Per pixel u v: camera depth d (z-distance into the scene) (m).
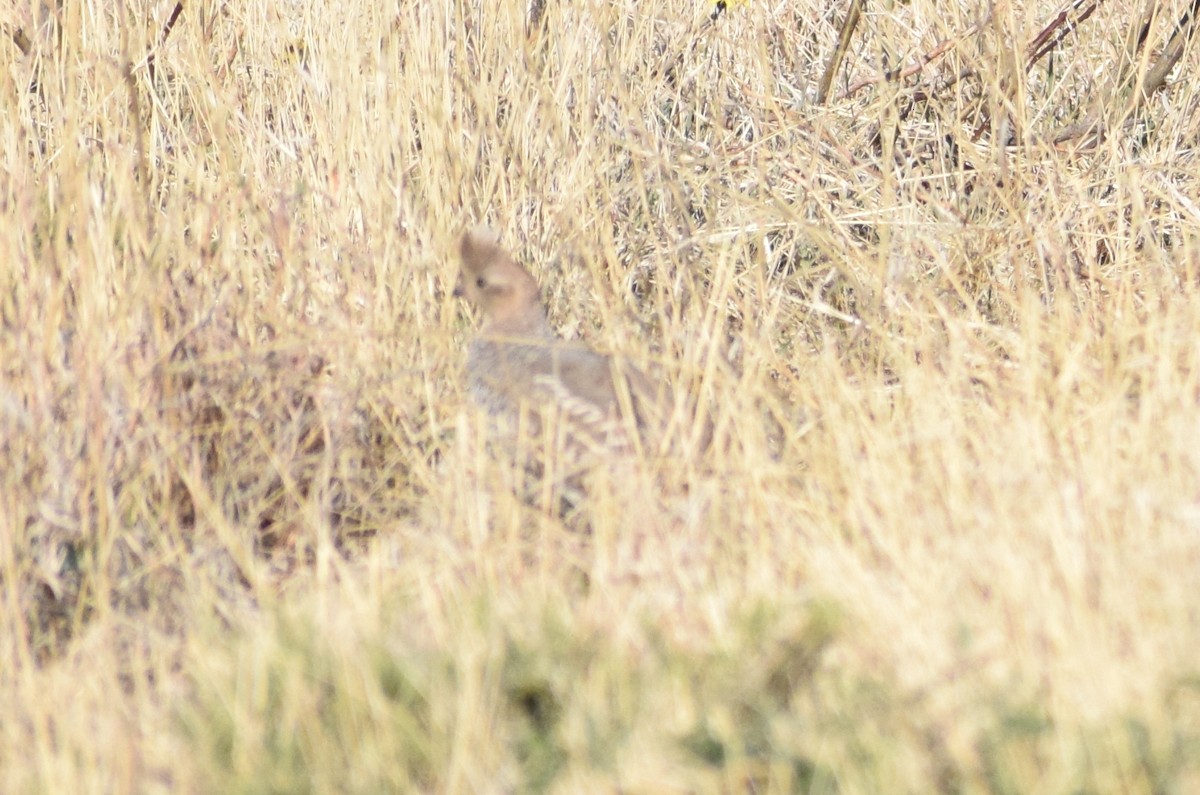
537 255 12.71
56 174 11.81
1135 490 8.23
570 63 13.55
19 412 9.22
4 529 8.55
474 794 6.62
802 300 12.50
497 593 7.97
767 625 7.31
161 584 8.77
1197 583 7.39
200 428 9.73
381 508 9.79
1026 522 8.02
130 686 8.02
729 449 9.57
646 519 8.45
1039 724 6.43
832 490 8.79
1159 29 14.47
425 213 12.45
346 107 12.62
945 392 9.62
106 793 6.81
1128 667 6.82
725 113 14.89
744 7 15.02
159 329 9.86
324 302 11.02
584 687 7.02
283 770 6.68
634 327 11.66
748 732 6.75
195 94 13.38
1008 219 12.91
